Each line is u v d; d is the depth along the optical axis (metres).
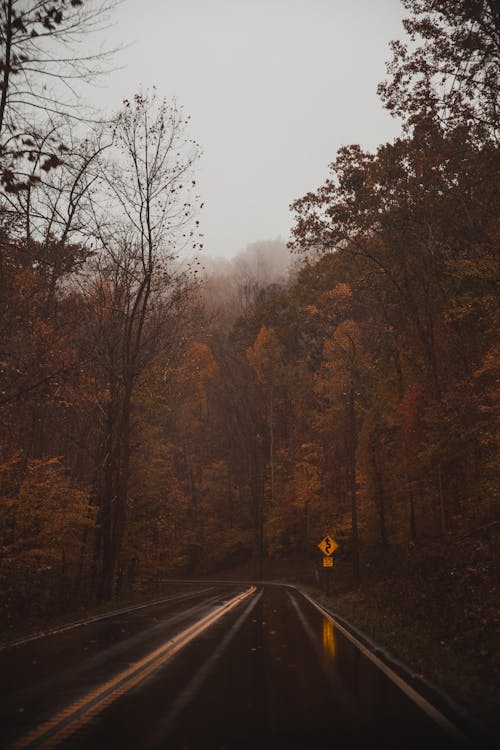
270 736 5.59
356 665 9.30
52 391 18.28
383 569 29.70
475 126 21.25
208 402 76.38
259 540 62.94
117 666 9.32
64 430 30.48
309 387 62.59
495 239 21.16
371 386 39.31
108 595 26.52
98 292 26.78
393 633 12.63
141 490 35.72
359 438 40.34
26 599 22.66
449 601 15.26
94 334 26.56
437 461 26.55
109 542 26.95
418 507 34.06
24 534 21.48
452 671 8.52
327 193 33.09
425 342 30.78
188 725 5.96
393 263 34.59
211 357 70.69
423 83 20.17
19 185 10.32
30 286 18.03
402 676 8.39
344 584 33.00
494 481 21.14
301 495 50.78
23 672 8.92
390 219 32.62
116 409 28.73
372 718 6.21
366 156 32.28
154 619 17.52
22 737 5.57
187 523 71.94
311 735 5.61
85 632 14.44
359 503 40.31
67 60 10.22
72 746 5.29
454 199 27.05
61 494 21.22
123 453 27.86
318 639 12.55
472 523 24.05
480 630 11.14
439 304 31.44
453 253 28.19
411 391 31.55
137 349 28.09
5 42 9.62
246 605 22.92
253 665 9.32
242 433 74.94
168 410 32.91
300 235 33.53
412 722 6.05
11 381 17.30
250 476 71.88
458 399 23.27
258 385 72.38
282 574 59.38
